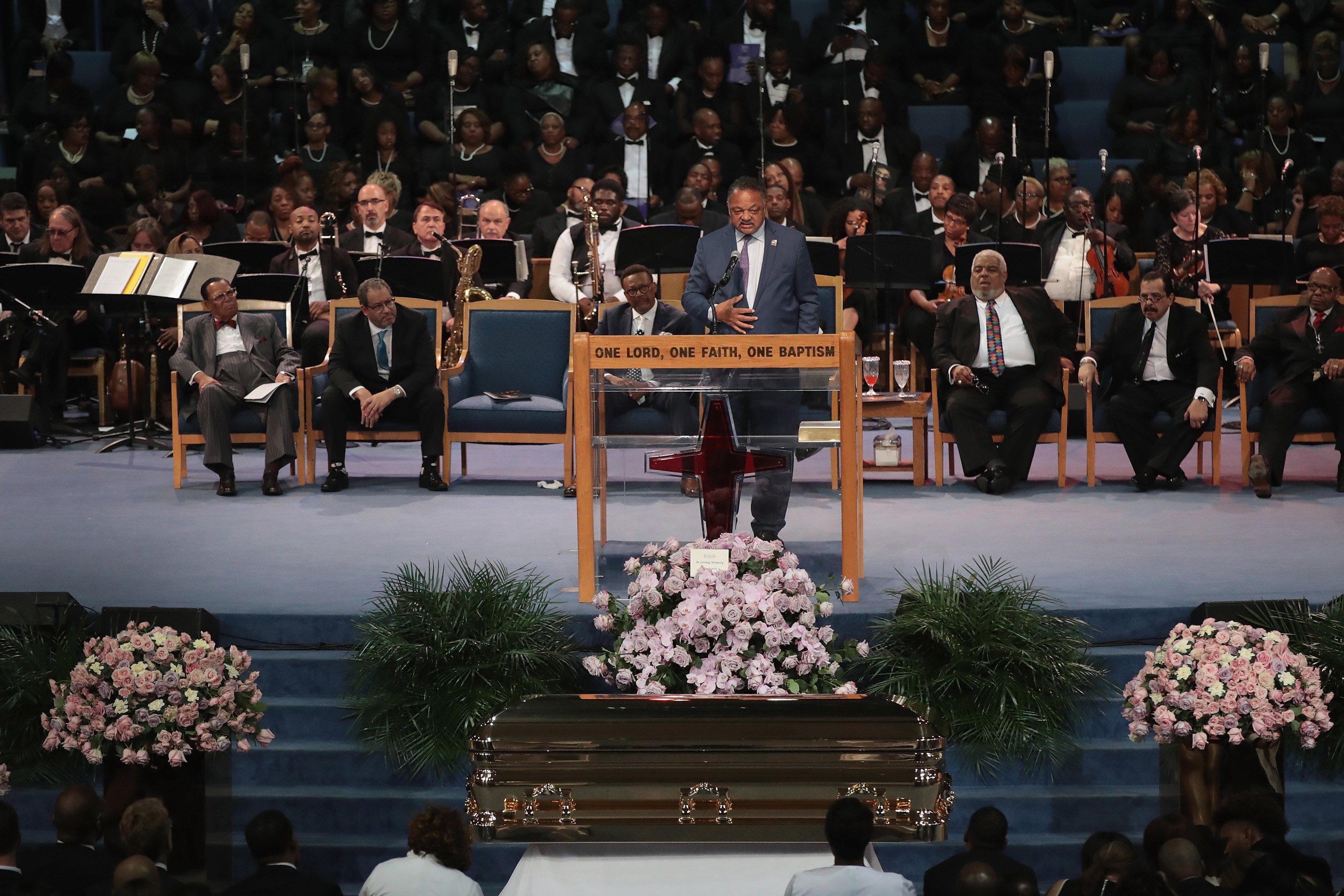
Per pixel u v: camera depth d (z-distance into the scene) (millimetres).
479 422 30969
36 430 36531
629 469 20359
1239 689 18547
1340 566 24031
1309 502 29391
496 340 32250
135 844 16328
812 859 16391
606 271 36094
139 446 36562
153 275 33781
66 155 47281
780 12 49906
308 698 21172
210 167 47531
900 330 38594
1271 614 20609
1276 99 47250
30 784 20156
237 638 21547
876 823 16188
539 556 24969
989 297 31047
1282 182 40094
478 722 19906
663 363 19969
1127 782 20484
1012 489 30781
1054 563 24344
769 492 20375
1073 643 20672
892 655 20641
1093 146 49688
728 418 20094
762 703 16906
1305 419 30391
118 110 48844
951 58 49938
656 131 47031
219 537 26734
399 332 30922
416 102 49344
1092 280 37688
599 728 16328
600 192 36438
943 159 47562
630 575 20656
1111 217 42500
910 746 16172
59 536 26844
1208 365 30609
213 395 30438
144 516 28625
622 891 16406
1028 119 48562
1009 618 20578
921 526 27312
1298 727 18688
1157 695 19062
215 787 19547
